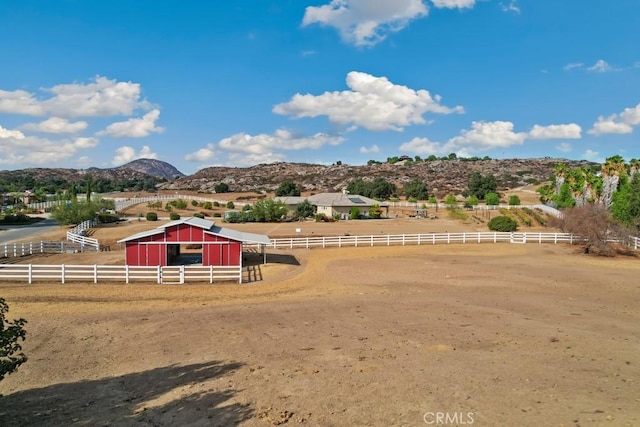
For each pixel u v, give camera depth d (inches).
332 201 3097.9
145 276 1105.4
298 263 1374.3
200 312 794.8
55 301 866.8
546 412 361.4
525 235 1793.8
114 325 710.5
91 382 475.8
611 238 1617.9
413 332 639.1
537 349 551.2
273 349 568.7
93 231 2129.7
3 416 390.0
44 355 569.0
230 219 2760.8
